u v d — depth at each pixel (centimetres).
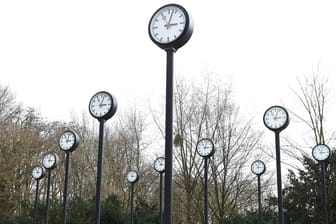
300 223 2259
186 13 959
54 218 2066
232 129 2602
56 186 3678
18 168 3008
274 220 2300
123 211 2419
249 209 2742
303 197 2373
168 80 948
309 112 2614
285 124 1487
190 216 2597
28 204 2308
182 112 2672
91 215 2159
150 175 3616
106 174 3641
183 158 2617
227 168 2553
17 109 3616
